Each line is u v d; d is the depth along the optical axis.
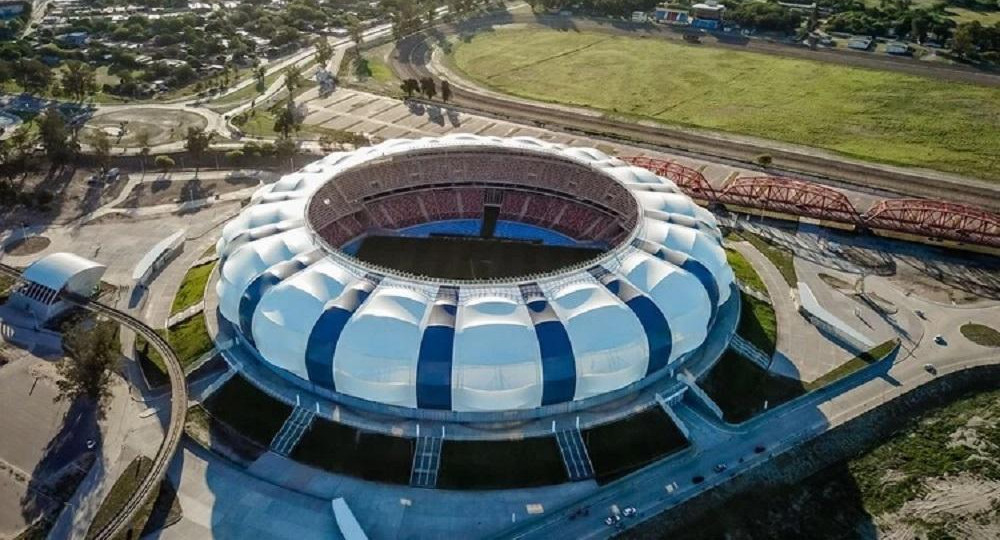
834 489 74.25
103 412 81.25
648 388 81.44
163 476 70.25
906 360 93.06
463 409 74.12
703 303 82.06
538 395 73.50
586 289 77.94
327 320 75.25
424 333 72.81
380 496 70.75
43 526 67.62
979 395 87.75
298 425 77.19
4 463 74.31
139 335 92.56
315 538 66.56
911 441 80.69
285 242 86.44
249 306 80.75
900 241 125.25
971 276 114.50
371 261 111.00
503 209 123.94
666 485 73.25
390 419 76.50
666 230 90.25
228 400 81.00
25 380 86.25
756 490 73.50
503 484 71.75
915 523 70.69
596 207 118.81
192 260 112.50
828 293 108.12
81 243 117.50
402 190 122.38
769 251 120.25
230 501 70.00
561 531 67.94
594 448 74.88
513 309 75.31
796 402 84.94
